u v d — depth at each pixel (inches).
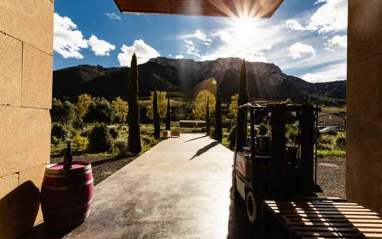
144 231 149.6
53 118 1819.6
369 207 159.2
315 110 163.9
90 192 161.8
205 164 388.5
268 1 253.3
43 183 149.3
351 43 178.4
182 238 141.4
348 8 181.5
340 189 267.3
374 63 155.4
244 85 603.2
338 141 669.9
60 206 145.6
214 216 174.4
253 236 144.8
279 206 133.9
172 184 260.7
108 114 2127.2
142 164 387.5
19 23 139.3
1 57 126.7
